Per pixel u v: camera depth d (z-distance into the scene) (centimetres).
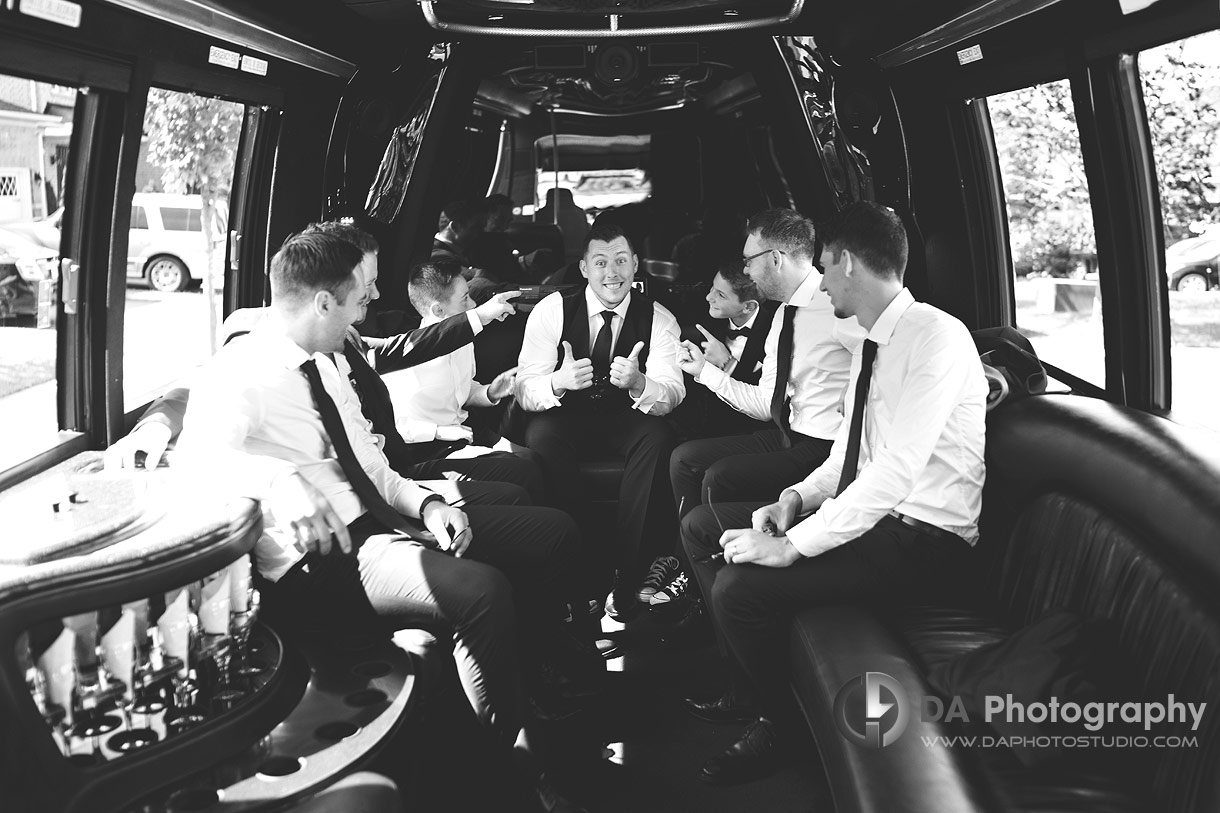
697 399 517
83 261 361
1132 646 244
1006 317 500
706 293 581
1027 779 226
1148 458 266
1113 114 345
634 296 493
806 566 316
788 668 325
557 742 356
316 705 271
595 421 479
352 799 235
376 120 549
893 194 529
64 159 348
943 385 308
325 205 543
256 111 486
